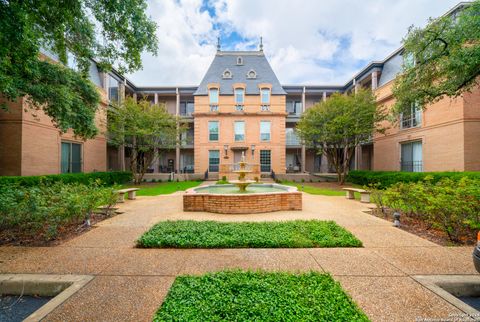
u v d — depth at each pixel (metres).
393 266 3.74
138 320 2.45
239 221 6.50
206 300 2.67
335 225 5.88
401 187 7.10
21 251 4.40
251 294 2.77
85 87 9.24
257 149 23.80
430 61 8.41
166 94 27.23
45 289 3.24
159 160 28.67
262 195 7.93
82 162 16.75
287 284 3.02
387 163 18.42
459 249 4.52
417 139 15.10
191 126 27.91
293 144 28.09
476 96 11.79
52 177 11.42
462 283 3.22
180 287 2.97
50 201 5.75
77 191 6.69
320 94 28.23
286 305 2.55
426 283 3.19
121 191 9.87
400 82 9.77
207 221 6.20
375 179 15.96
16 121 11.64
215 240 4.70
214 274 3.32
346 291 2.98
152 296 2.90
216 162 23.92
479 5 7.30
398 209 7.43
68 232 5.66
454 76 8.24
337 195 12.55
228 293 2.81
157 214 7.66
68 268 3.68
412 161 15.88
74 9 5.22
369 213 7.91
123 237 5.27
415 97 9.21
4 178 9.41
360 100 17.36
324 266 3.74
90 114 9.40
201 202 8.12
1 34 3.96
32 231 5.36
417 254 4.26
